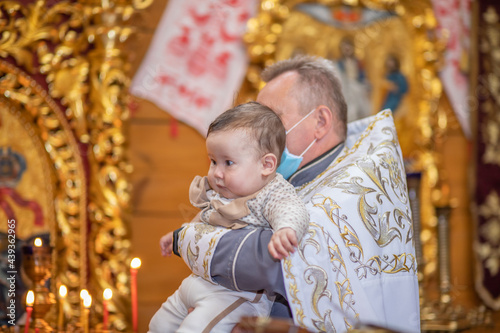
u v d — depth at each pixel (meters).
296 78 1.88
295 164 1.69
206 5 3.64
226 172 1.54
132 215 3.50
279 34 3.73
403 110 4.01
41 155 3.36
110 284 3.36
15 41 3.29
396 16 4.01
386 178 1.68
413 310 1.61
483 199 4.20
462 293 4.13
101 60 3.40
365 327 1.07
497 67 4.27
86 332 2.04
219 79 3.64
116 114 3.40
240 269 1.45
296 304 1.41
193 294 1.54
